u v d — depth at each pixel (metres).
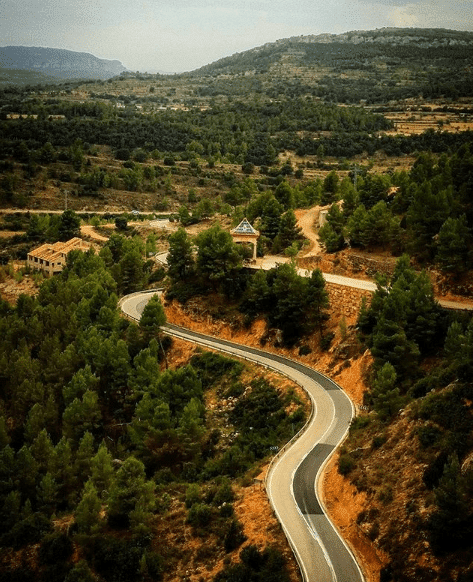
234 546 47.91
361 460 50.47
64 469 62.12
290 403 67.19
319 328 79.88
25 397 75.50
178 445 64.19
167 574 49.06
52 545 53.81
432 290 71.00
